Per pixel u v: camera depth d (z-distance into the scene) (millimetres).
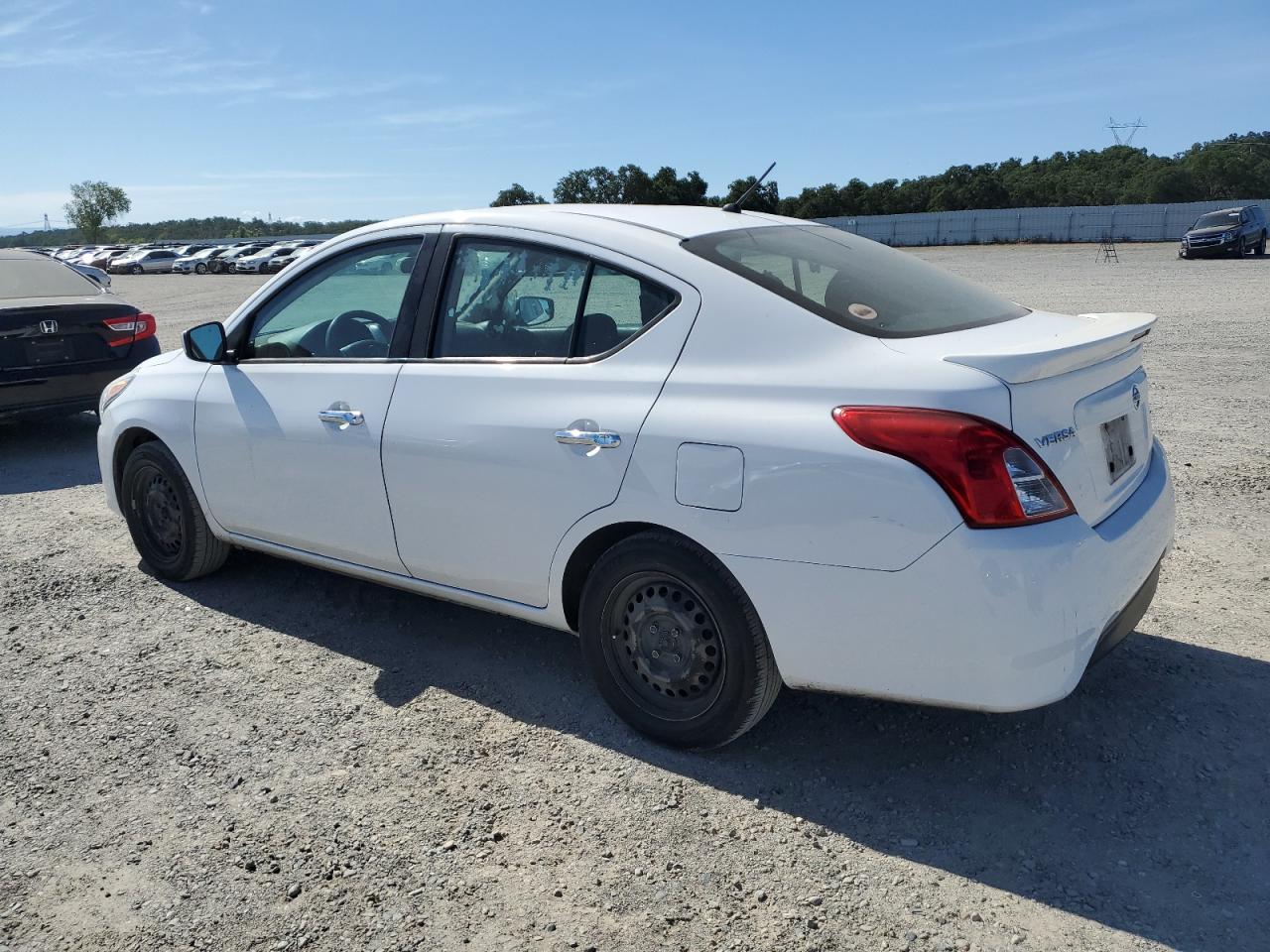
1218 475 5914
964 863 2539
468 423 3268
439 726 3295
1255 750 2998
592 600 3100
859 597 2561
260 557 4996
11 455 7777
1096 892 2410
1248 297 17453
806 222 3721
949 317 2988
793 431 2623
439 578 3535
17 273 7828
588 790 2900
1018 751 3041
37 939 2348
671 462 2812
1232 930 2271
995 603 2408
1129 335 2816
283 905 2441
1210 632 3805
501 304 3350
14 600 4508
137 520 4676
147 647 3967
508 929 2338
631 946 2273
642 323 3025
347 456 3625
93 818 2824
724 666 2869
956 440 2422
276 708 3439
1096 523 2678
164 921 2398
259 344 4109
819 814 2762
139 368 4777
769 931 2311
